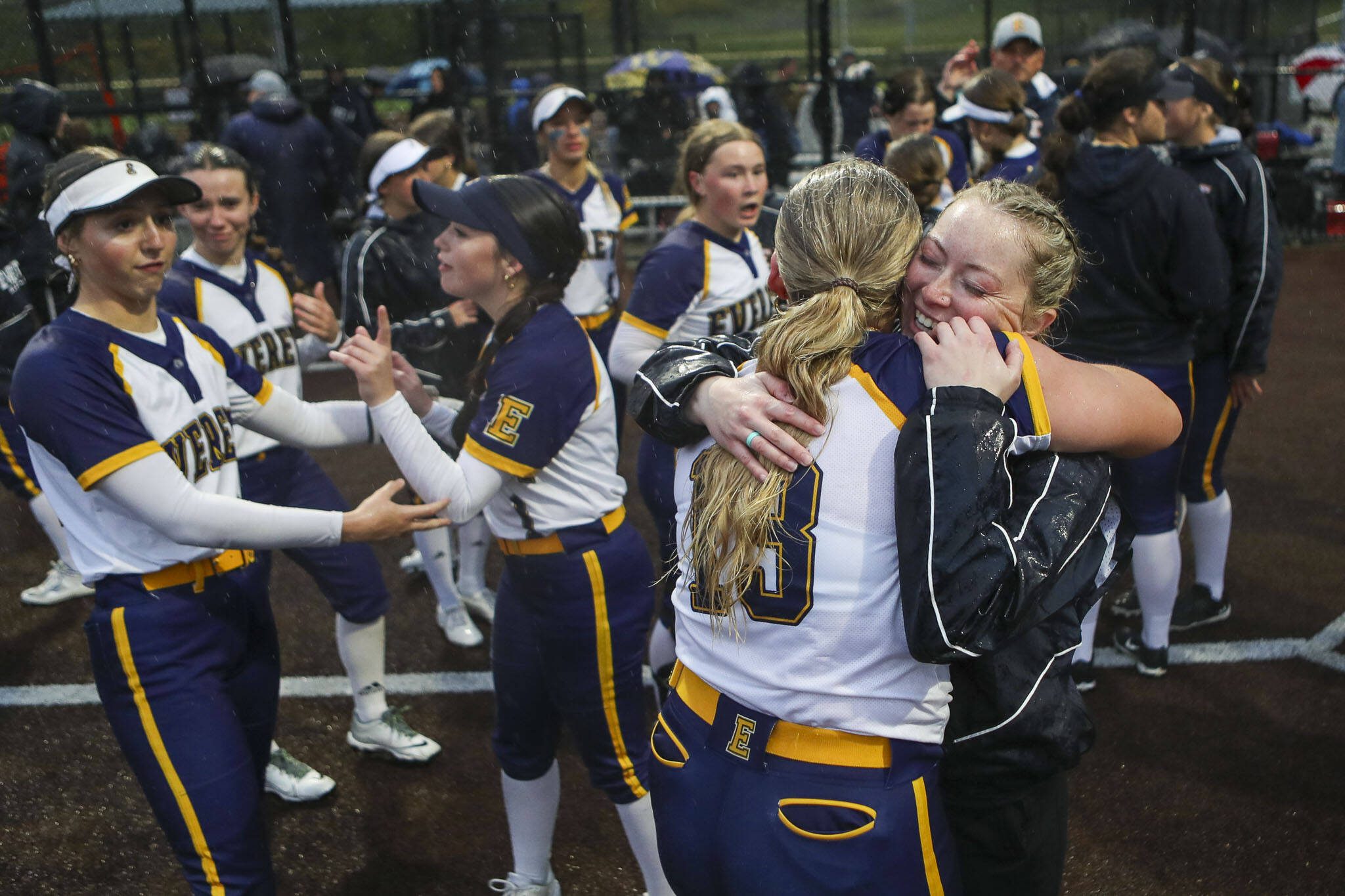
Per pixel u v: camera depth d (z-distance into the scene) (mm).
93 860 3021
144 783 2205
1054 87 6922
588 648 2443
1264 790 3109
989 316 1558
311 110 9516
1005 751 1616
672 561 1895
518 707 2549
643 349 3420
